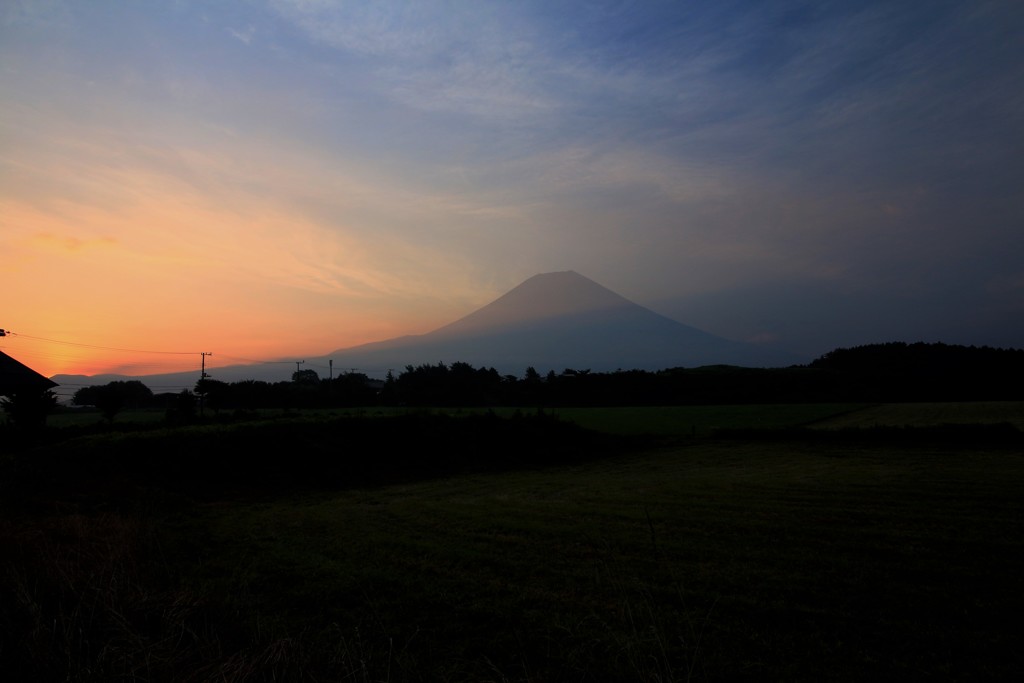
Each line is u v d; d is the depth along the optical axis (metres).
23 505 11.44
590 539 8.83
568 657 4.76
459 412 31.80
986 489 12.38
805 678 4.40
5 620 4.83
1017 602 5.73
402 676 4.41
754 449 27.48
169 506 13.86
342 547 8.84
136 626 5.13
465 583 6.83
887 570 6.91
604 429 37.28
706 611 5.74
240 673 4.12
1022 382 64.69
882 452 24.47
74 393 65.81
